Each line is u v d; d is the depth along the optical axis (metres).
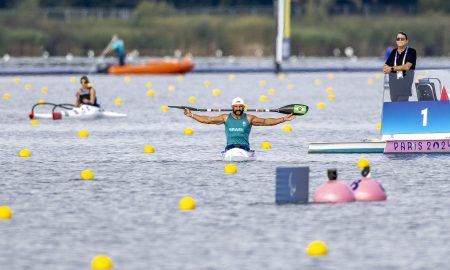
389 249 39.84
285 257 38.72
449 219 45.09
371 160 62.84
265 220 44.94
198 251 39.66
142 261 38.25
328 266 37.50
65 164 62.03
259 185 53.91
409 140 65.62
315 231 42.81
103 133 79.25
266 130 81.25
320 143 66.44
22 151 66.00
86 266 37.56
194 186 53.72
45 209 47.72
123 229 43.41
